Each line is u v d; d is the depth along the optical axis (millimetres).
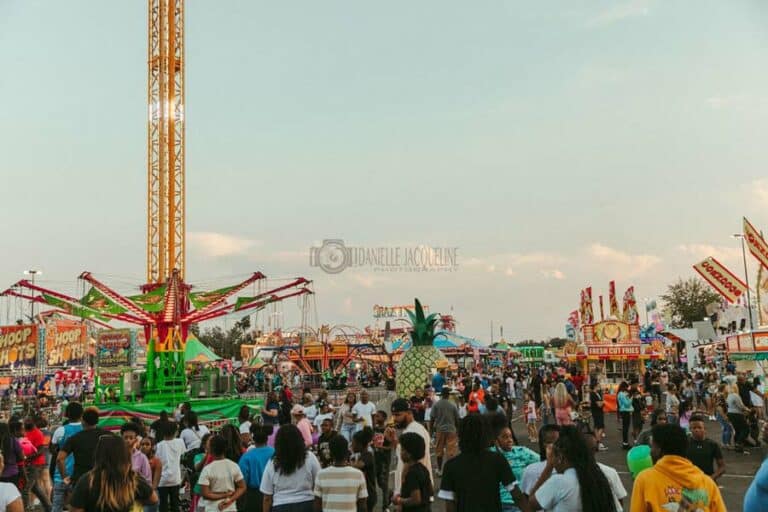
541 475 5543
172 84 41219
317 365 45531
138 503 5125
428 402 17281
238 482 7305
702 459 7617
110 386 25297
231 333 98562
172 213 40312
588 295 45000
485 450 5578
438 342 41344
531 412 20656
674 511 4523
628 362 37219
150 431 12453
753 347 25125
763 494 4062
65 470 8086
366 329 57344
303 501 6570
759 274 28609
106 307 27141
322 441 9844
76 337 40000
